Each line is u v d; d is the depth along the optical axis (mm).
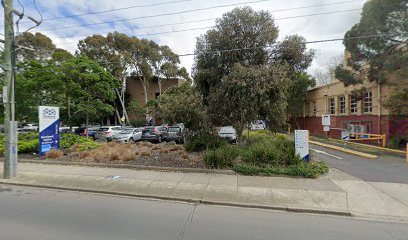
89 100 17625
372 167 9609
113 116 41156
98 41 29688
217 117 11062
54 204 5543
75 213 4988
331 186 6871
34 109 15930
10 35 7961
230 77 9539
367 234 4188
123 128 22906
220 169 8406
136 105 35781
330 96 24656
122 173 8281
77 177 7797
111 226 4355
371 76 16047
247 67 10266
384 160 11336
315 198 5926
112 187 6758
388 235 4160
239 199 5836
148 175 8016
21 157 10867
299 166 8172
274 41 12102
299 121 33062
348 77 17250
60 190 6723
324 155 12914
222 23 11852
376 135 16250
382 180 7555
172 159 9906
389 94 14328
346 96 21688
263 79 8984
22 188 6895
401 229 4418
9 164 7750
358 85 19562
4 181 7410
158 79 37469
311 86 29141
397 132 15766
